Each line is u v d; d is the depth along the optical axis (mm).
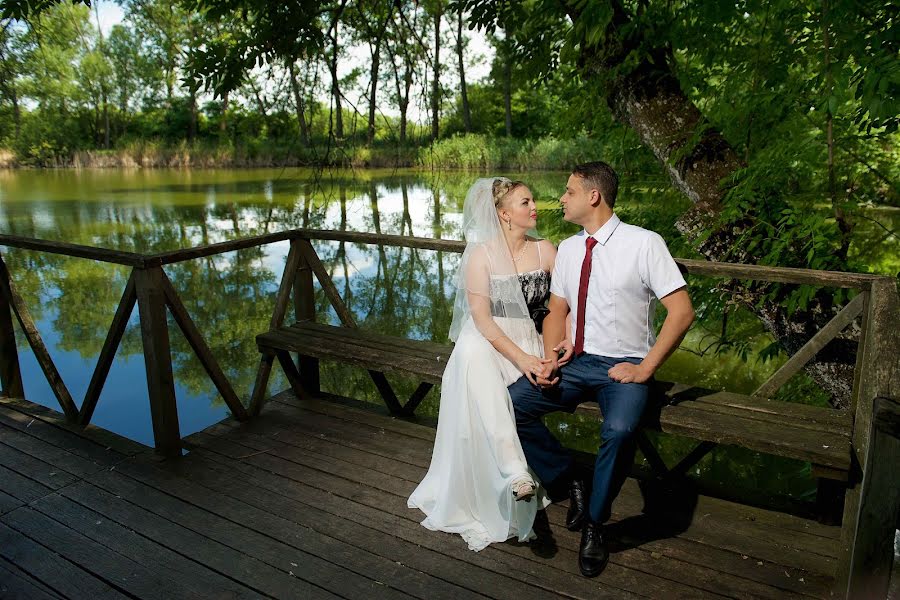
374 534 2715
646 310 2686
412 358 3473
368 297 8547
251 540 2688
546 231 6074
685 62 4734
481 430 2637
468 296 2795
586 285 2705
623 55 4223
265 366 3955
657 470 3184
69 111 37781
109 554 2613
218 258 10664
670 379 5891
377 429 3713
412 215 14359
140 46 36281
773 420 2643
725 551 2568
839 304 3635
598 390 2674
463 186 20219
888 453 1661
